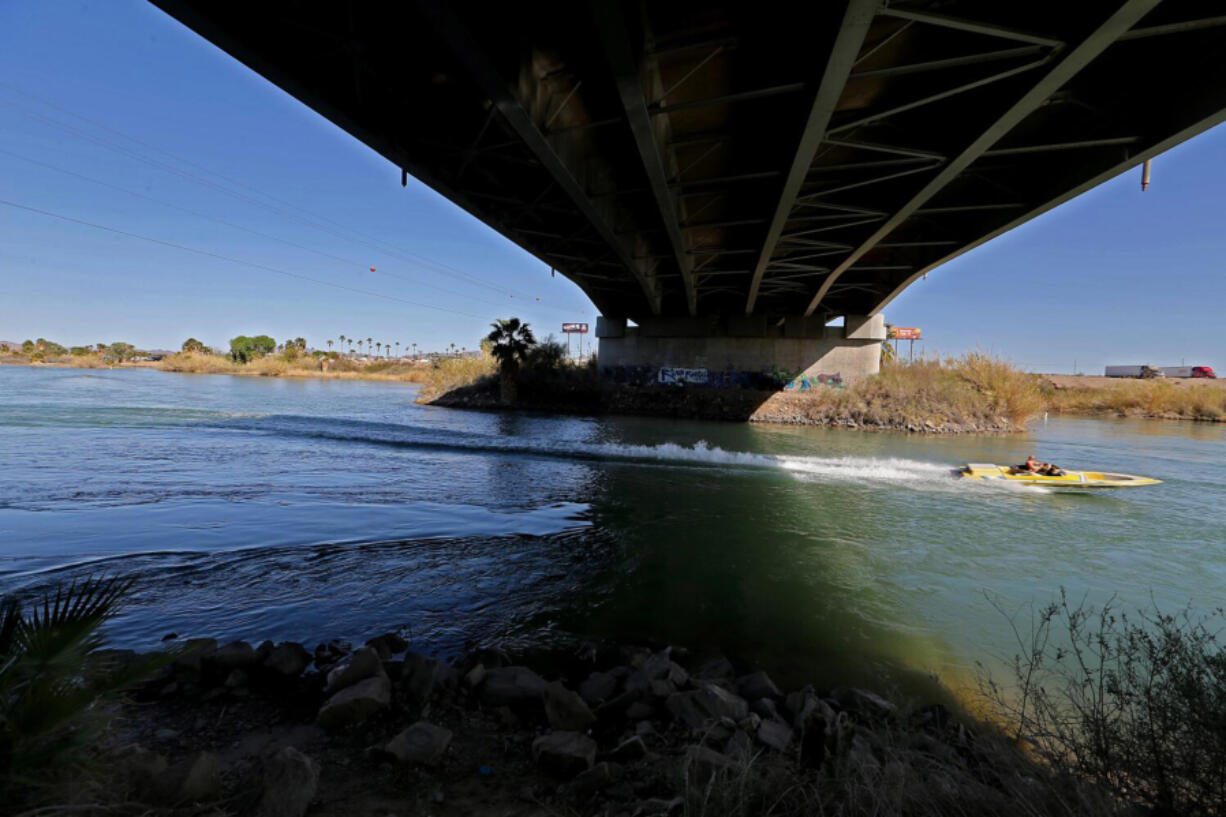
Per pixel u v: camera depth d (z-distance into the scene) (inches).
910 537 444.8
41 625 93.0
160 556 319.3
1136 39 394.6
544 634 246.5
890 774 119.3
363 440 885.8
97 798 96.3
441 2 311.6
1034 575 360.8
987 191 705.0
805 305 1576.0
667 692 181.6
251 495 487.5
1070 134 541.3
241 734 151.1
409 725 159.5
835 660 235.9
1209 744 111.5
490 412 1537.9
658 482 645.3
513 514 468.1
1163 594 331.9
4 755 84.4
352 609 260.5
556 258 1043.9
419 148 529.7
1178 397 1790.1
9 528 363.9
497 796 127.8
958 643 256.5
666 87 478.6
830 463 813.2
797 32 398.3
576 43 426.0
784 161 538.9
